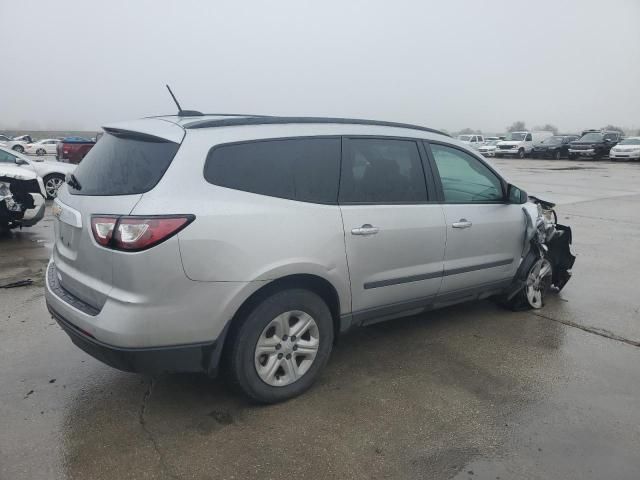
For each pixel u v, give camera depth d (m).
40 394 3.38
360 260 3.51
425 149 4.07
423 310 4.18
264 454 2.82
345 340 4.36
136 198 2.81
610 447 2.95
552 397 3.48
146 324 2.78
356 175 3.59
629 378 3.76
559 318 4.95
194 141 2.99
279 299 3.17
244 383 3.15
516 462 2.81
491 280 4.59
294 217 3.19
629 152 31.88
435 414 3.25
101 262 2.85
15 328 4.44
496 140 45.59
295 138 3.37
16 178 8.02
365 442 2.95
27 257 7.00
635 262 7.16
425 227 3.89
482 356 4.08
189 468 2.70
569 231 5.47
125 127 3.26
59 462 2.72
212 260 2.87
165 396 3.38
